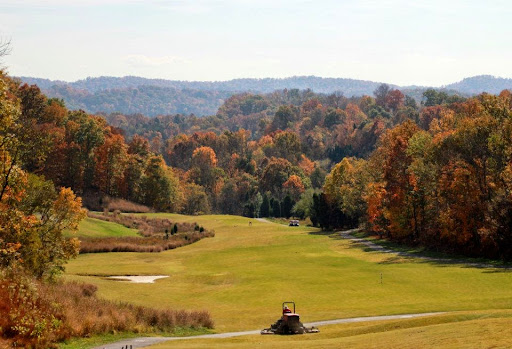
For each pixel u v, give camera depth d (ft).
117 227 365.81
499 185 246.68
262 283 187.42
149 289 185.78
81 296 121.80
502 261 223.71
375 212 328.49
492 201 232.53
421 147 295.07
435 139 288.92
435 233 280.72
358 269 211.61
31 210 151.53
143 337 102.58
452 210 257.34
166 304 159.43
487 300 138.72
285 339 102.37
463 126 264.93
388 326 105.60
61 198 155.53
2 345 79.87
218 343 95.45
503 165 246.88
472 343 69.46
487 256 238.89
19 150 119.34
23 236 134.62
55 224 154.10
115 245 300.20
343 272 203.92
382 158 356.18
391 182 311.27
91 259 269.44
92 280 198.49
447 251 265.95
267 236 377.09
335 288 172.24
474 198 249.96
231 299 165.99
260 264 243.40
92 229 340.80
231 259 269.85
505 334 72.54
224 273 215.10
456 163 256.93
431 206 287.48
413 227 305.94
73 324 95.71
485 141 253.44
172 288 189.57
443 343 72.43
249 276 203.51
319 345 85.51
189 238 360.48
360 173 394.52
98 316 105.91
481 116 276.62
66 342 90.38
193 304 160.15
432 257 252.42
